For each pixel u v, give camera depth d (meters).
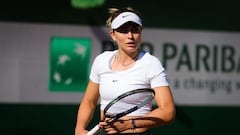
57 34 22.56
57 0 22.52
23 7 22.27
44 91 22.47
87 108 12.06
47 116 22.53
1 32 22.12
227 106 24.19
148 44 23.38
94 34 22.84
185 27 23.73
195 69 23.84
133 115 10.96
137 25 11.04
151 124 10.70
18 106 22.31
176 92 23.67
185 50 23.75
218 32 24.06
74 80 22.72
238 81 24.30
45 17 22.44
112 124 10.88
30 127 22.42
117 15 11.24
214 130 24.06
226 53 24.16
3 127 22.23
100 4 22.84
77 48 22.73
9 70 22.20
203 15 23.91
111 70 11.20
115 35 11.25
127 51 11.03
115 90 11.03
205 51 23.95
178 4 23.61
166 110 10.66
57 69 22.59
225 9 24.12
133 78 10.96
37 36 22.39
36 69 22.42
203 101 23.95
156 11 23.42
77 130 11.89
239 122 24.30
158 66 10.98
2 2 22.11
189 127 23.78
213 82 24.06
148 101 10.78
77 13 22.72
